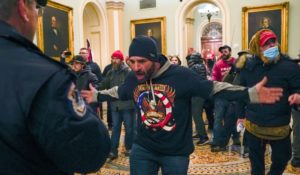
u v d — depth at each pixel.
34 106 0.80
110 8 11.53
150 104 2.19
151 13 11.70
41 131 0.81
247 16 10.26
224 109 4.99
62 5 9.21
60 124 0.81
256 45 2.66
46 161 0.88
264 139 2.72
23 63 0.84
